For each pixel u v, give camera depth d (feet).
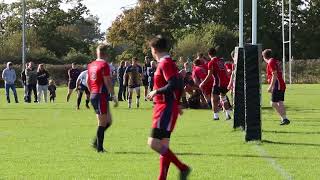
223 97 186.09
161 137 80.64
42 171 93.81
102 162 102.37
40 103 293.43
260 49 127.54
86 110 239.09
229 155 109.70
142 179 86.38
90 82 115.44
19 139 138.41
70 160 104.94
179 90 81.56
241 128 153.58
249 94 128.47
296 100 303.89
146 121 185.68
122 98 311.27
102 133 115.65
